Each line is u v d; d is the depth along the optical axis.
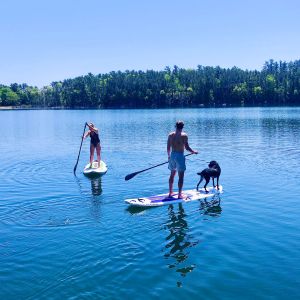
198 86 140.88
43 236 8.58
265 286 6.32
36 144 28.36
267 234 8.56
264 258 7.33
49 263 7.21
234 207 10.73
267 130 35.53
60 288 6.32
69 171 16.62
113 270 6.90
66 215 10.13
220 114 78.31
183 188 13.19
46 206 11.02
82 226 9.23
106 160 19.44
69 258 7.40
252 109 108.88
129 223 9.45
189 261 7.25
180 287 6.32
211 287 6.31
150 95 146.25
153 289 6.26
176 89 148.88
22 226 9.27
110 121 60.56
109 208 10.80
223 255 7.50
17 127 51.31
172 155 11.65
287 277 6.59
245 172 15.54
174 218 9.86
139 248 7.87
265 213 10.09
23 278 6.67
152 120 60.66
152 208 10.80
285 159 18.55
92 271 6.88
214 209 10.60
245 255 7.48
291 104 132.75
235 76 150.75
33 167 17.88
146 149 23.58
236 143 25.64
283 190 12.46
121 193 12.53
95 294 6.12
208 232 8.77
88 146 26.27
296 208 10.46
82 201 11.55
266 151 21.44
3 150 25.09
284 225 9.12
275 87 136.25
